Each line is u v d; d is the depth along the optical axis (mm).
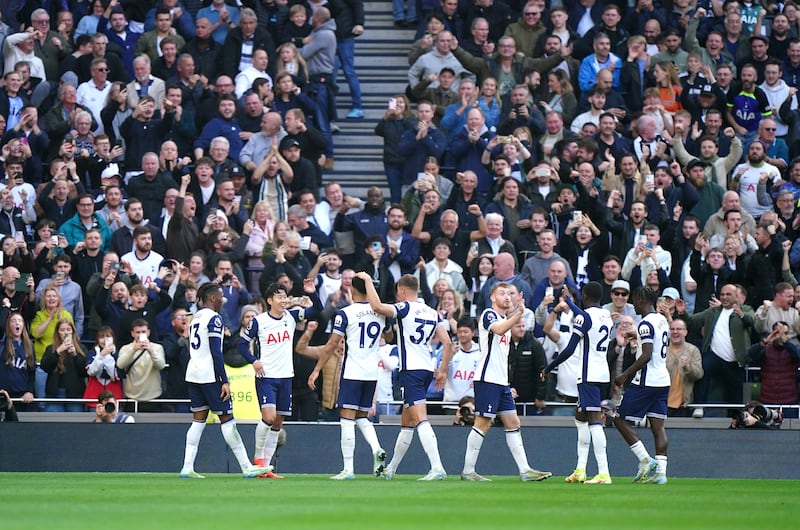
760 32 79750
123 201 66750
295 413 57625
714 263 63250
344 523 26953
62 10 78562
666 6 81438
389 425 54375
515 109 70750
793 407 57344
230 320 58719
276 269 60812
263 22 78125
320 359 46062
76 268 62375
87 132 69625
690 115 73500
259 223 64625
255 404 55156
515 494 38344
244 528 25625
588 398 46000
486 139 69688
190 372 46062
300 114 70188
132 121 69688
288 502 33594
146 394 56844
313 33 75625
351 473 46406
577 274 64188
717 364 59938
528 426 54781
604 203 65688
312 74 75688
